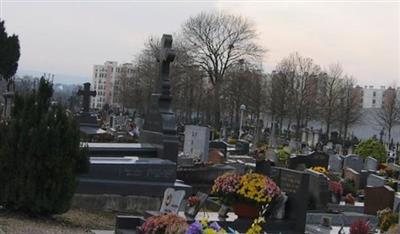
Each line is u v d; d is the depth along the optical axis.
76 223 12.31
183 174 19.59
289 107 79.00
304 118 79.88
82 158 12.51
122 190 15.02
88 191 14.71
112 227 12.47
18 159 11.86
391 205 16.97
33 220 11.75
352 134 85.81
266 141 57.62
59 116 12.31
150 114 20.00
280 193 12.05
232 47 80.81
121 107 122.12
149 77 83.31
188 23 81.75
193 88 80.44
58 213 12.31
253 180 11.95
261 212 11.95
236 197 11.95
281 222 11.91
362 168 31.62
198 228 8.00
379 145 39.25
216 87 77.75
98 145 18.31
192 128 30.00
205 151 28.97
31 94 12.35
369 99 162.12
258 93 80.75
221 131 66.75
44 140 11.88
